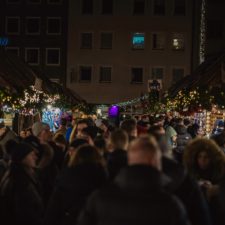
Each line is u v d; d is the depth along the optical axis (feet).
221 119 57.06
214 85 66.59
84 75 189.57
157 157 13.69
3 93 52.26
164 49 188.55
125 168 13.47
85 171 17.94
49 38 188.34
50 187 24.49
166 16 189.57
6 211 19.70
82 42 188.96
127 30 189.57
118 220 13.02
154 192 13.08
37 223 19.48
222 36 185.98
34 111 71.26
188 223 13.05
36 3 189.06
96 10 189.88
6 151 26.73
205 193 19.33
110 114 119.55
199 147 20.99
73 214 17.71
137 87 189.67
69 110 118.52
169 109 104.12
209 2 186.50
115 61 190.19
